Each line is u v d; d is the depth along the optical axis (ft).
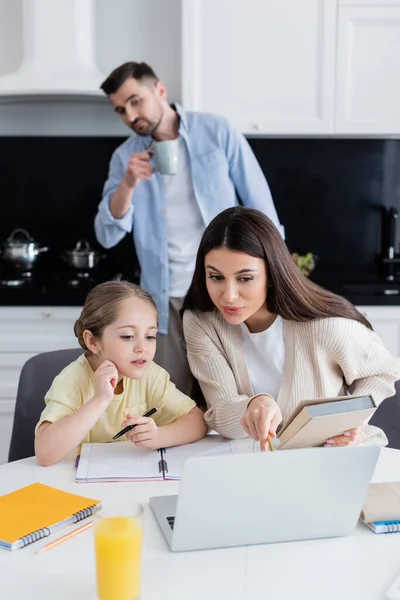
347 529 4.24
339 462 4.01
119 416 5.96
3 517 4.33
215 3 10.23
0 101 11.34
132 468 5.14
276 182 11.96
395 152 11.86
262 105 10.46
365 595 3.67
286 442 4.79
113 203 9.14
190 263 9.37
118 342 5.61
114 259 12.02
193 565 3.93
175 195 9.32
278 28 10.30
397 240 12.05
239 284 5.37
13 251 11.12
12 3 11.18
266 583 3.76
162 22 11.27
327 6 10.25
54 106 11.66
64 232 12.03
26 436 6.28
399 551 4.09
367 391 5.91
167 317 9.38
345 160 11.89
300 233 12.09
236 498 3.96
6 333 10.41
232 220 5.39
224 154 9.30
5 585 3.73
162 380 6.09
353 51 10.40
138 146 9.68
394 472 5.05
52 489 4.72
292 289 5.58
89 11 10.64
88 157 11.84
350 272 12.15
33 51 10.48
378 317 10.28
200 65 10.37
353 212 12.02
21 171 11.87
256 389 6.05
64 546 4.11
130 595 3.56
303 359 5.85
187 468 3.80
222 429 5.65
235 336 6.02
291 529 4.16
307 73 10.41
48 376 6.46
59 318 10.34
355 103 10.51
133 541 3.53
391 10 10.26
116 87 8.75
